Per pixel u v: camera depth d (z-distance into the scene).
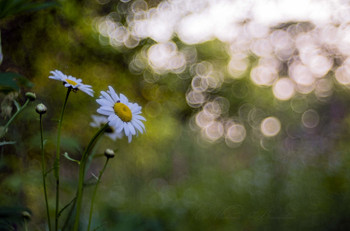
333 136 5.98
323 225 4.22
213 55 8.97
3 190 1.80
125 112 1.09
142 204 4.71
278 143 5.82
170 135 5.16
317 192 4.77
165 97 4.56
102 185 4.48
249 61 10.74
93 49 2.63
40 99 1.91
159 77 4.62
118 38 3.21
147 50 3.95
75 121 2.21
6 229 1.22
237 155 8.81
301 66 10.43
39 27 2.09
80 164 1.05
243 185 5.78
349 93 8.46
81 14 2.54
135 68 3.47
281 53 10.72
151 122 3.80
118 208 3.80
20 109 1.16
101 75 2.56
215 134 10.32
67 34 2.34
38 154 1.99
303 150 5.64
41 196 2.07
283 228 4.34
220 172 7.11
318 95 9.82
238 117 10.91
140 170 4.96
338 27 8.99
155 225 3.15
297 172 5.17
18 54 1.96
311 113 9.05
